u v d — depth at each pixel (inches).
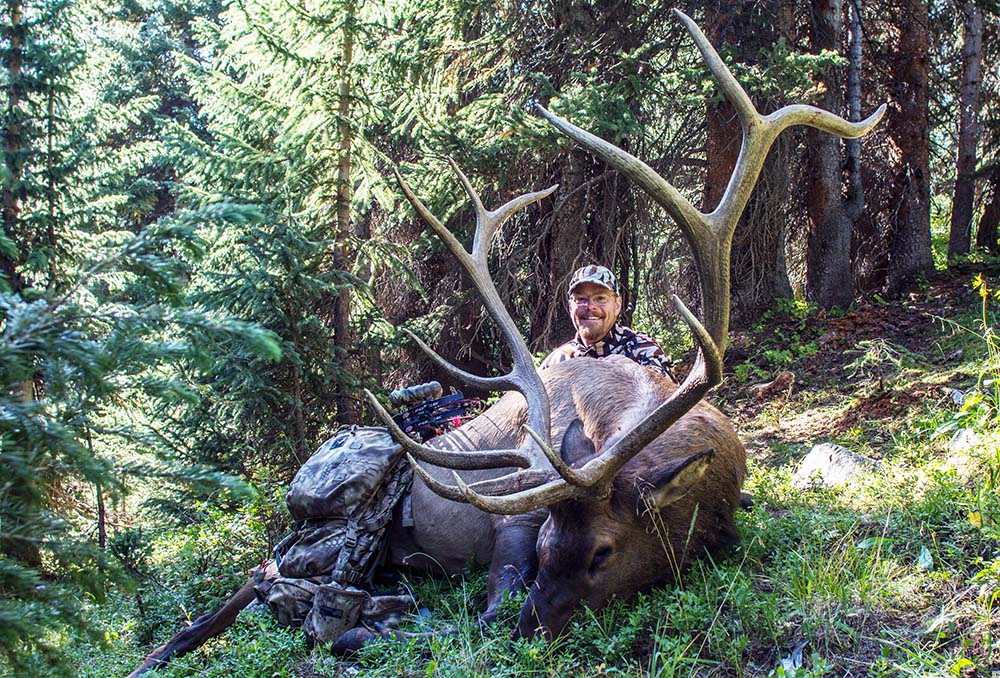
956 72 550.9
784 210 467.2
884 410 291.6
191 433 299.7
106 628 198.8
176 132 339.6
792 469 254.4
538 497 146.6
